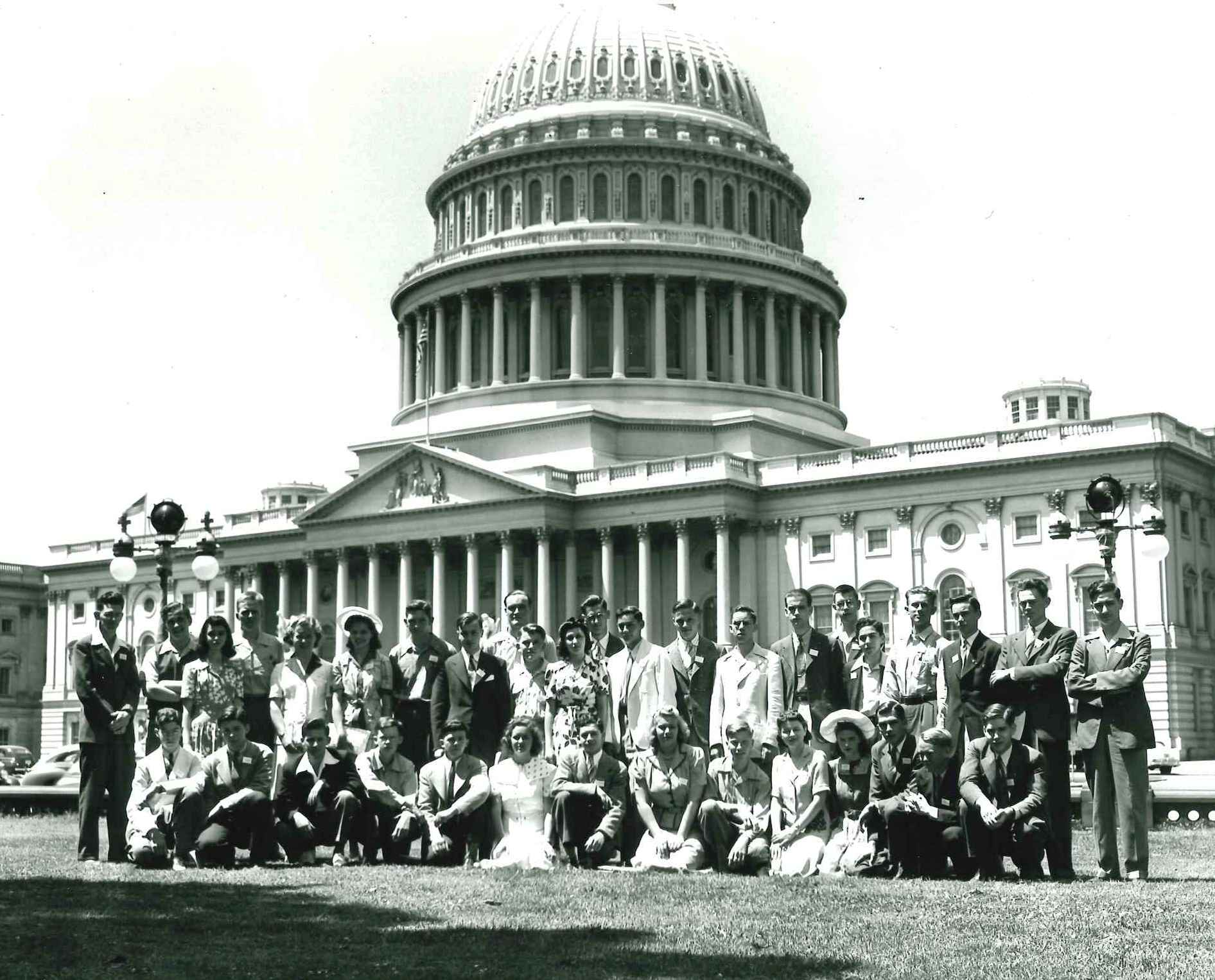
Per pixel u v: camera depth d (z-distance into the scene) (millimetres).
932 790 21312
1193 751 79625
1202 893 18438
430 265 118188
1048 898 17875
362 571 106500
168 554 33312
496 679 24328
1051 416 104000
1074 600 81938
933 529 87375
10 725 131375
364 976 13086
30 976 13078
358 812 23234
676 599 93500
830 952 14273
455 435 106875
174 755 23734
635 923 16172
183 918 16453
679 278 110375
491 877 20531
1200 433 86375
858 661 25734
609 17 120938
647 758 22469
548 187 114625
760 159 116875
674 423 104062
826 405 114938
